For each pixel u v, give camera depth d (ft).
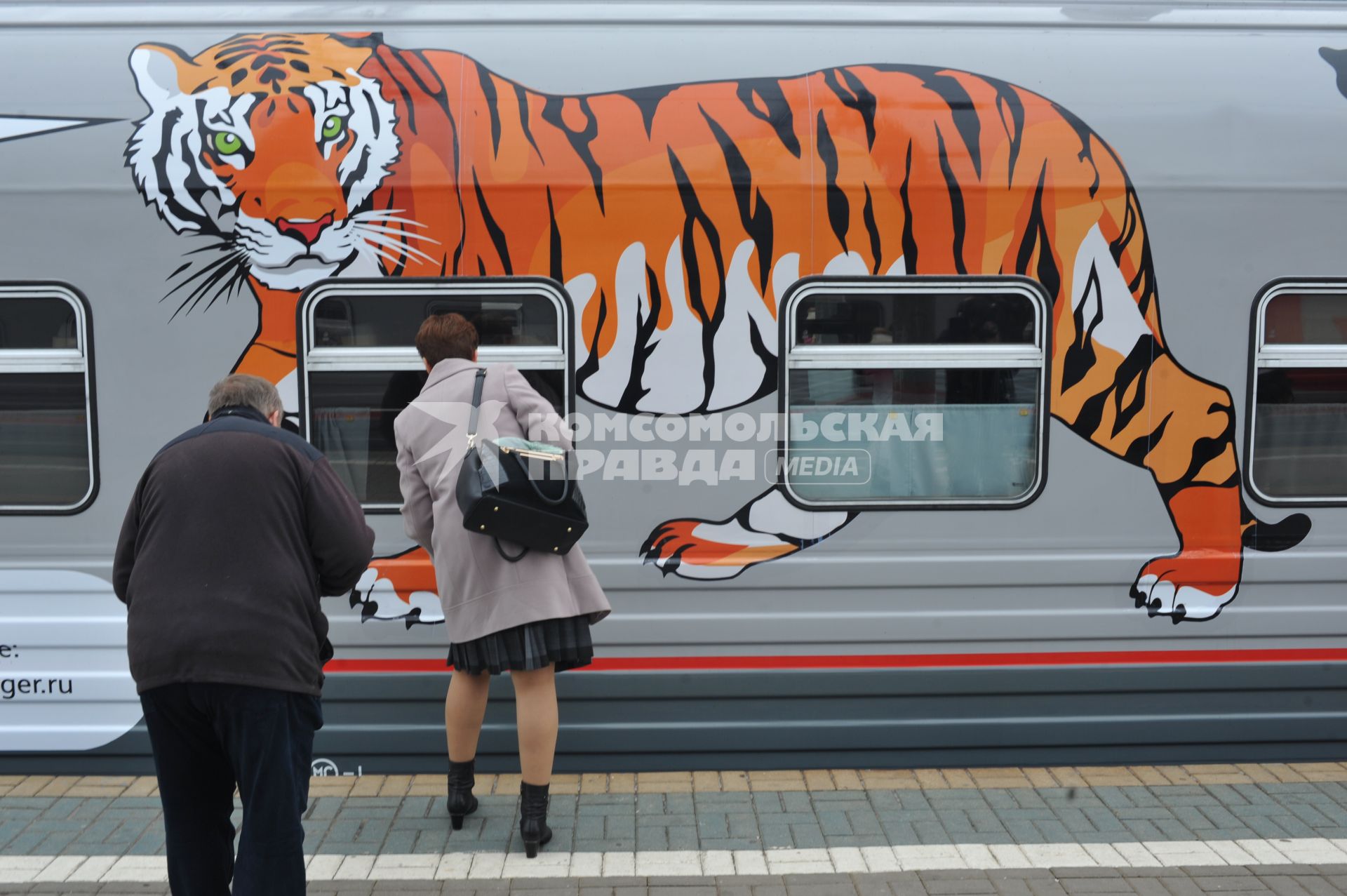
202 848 8.49
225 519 8.03
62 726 11.82
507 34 11.73
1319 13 11.98
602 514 11.79
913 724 12.09
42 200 11.35
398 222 11.48
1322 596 12.21
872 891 9.71
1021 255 11.75
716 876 9.97
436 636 11.75
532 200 11.48
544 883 9.85
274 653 7.98
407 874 10.00
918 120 11.68
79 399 11.55
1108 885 9.80
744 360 11.71
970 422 11.94
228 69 11.50
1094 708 12.17
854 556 11.94
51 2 11.64
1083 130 11.75
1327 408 12.09
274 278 11.48
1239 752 12.28
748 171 11.57
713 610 11.91
